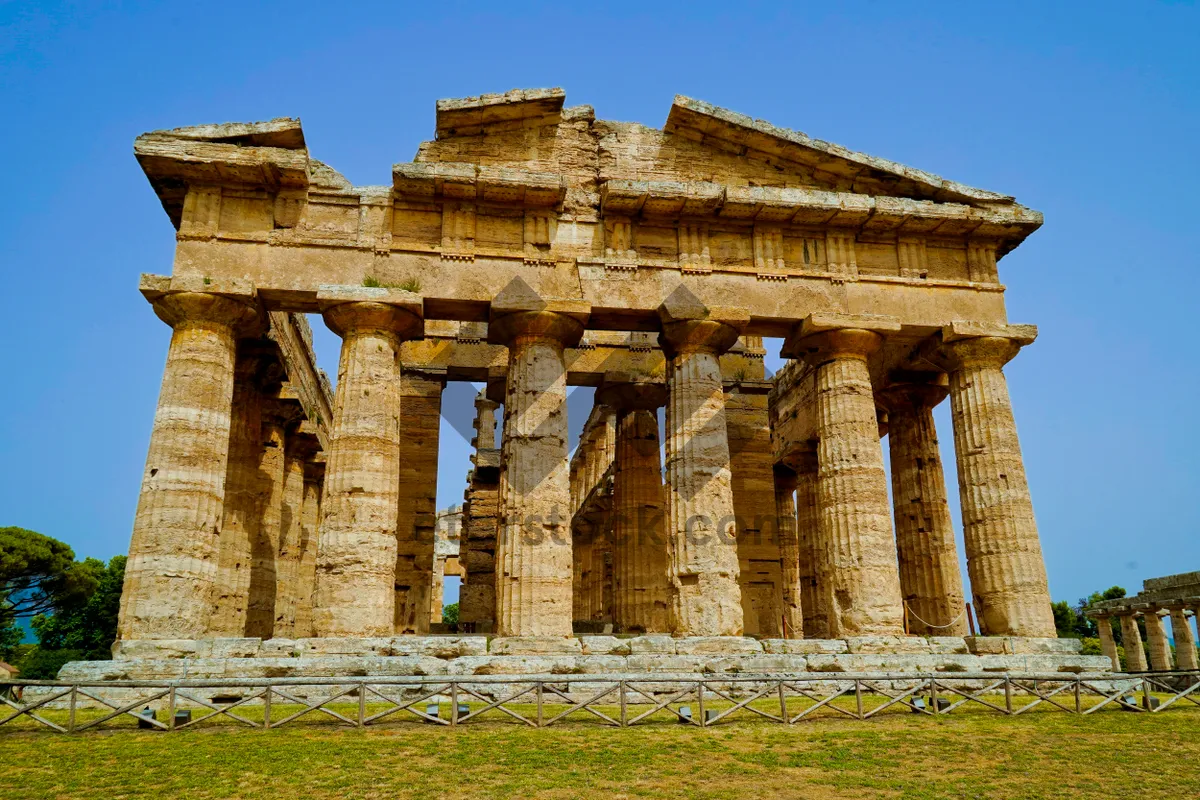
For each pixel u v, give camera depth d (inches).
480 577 1573.6
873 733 629.3
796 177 1096.8
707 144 1095.0
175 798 455.2
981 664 909.8
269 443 1204.5
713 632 920.9
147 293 917.2
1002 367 1084.5
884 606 956.0
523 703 781.9
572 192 1047.6
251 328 972.6
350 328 965.2
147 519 856.9
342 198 997.2
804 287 1055.6
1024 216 1090.1
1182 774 528.1
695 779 502.6
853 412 1022.4
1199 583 1627.7
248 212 971.3
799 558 1496.1
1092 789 497.0
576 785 485.7
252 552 1159.0
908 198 1095.6
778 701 800.3
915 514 1229.7
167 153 925.8
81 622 2436.0
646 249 1045.8
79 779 485.1
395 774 499.8
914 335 1098.7
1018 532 1008.9
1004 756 568.7
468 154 1042.7
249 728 623.2
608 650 895.1
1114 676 786.2
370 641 848.3
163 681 617.0
